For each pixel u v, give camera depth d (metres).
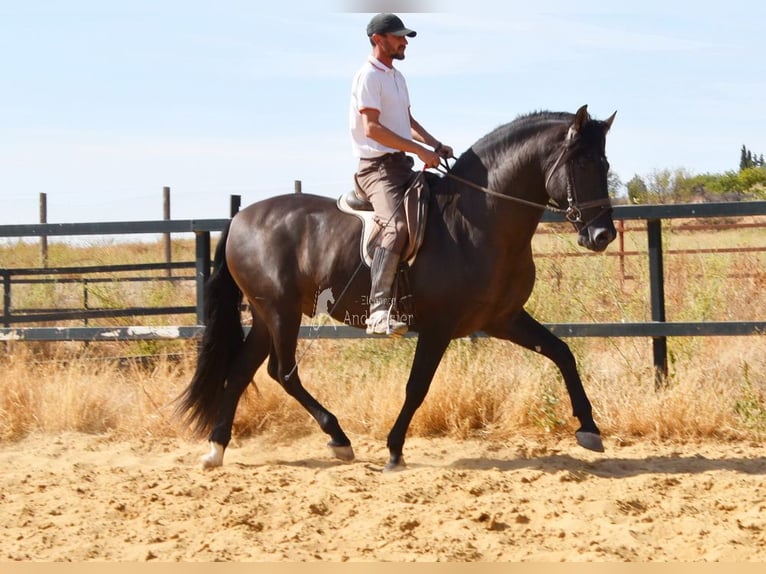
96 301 16.75
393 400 10.05
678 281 12.49
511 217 8.11
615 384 10.23
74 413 10.53
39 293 15.95
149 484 8.05
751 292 12.47
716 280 12.06
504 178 8.14
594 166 7.77
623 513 6.95
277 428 10.24
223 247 9.48
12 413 10.52
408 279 8.36
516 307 8.52
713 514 6.80
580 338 11.19
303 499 7.43
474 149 8.43
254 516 7.03
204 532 6.65
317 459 9.17
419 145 8.12
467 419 9.85
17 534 6.62
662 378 10.23
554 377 10.25
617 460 8.71
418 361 8.45
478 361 10.64
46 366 12.08
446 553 6.02
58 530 6.70
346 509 7.17
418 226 8.23
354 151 8.53
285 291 9.00
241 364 9.29
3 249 22.02
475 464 8.73
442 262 8.25
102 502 7.45
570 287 12.09
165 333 11.33
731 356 11.01
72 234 12.08
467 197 8.28
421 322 8.46
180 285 16.36
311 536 6.50
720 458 8.71
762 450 8.98
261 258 9.07
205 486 7.91
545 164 8.02
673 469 8.36
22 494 7.79
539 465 8.52
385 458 9.16
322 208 9.06
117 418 10.73
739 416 9.69
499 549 6.11
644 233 14.79
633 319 11.60
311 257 8.91
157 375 11.41
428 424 9.94
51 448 9.79
